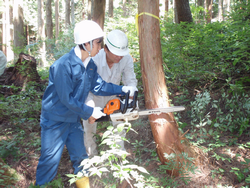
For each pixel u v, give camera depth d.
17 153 3.01
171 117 2.35
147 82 2.32
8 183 2.38
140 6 2.24
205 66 3.61
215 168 2.32
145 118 3.48
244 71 3.45
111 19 8.34
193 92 3.61
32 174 2.70
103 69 2.47
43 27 17.47
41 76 6.64
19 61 5.48
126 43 2.24
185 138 2.42
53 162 2.19
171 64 3.84
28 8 25.64
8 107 4.10
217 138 2.65
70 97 2.01
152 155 2.67
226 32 4.45
